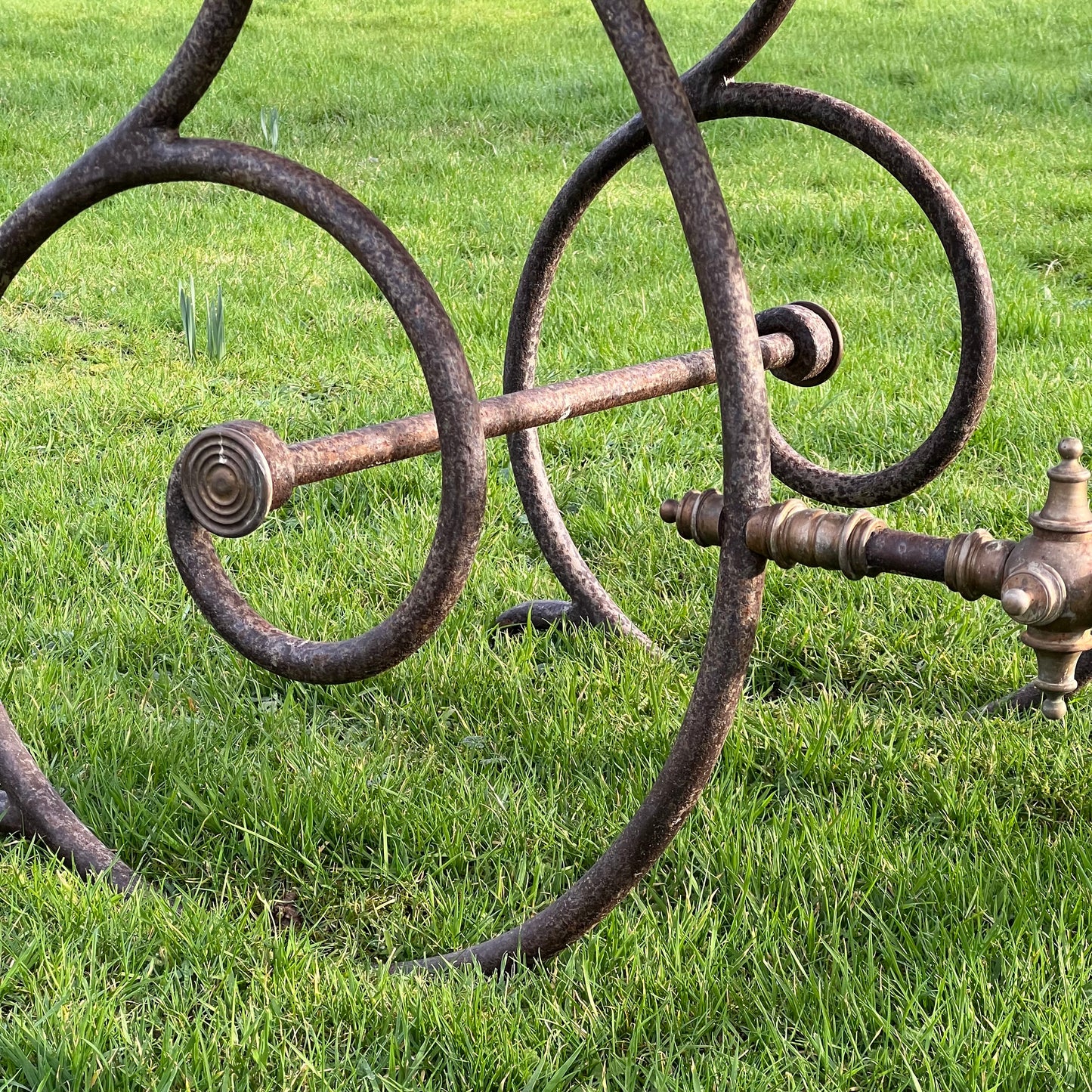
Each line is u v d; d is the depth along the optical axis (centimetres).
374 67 966
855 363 415
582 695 250
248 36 1099
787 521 158
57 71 897
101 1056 165
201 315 472
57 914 192
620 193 641
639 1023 173
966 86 825
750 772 232
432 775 231
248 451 164
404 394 402
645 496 333
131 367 429
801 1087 164
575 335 447
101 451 361
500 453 363
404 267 159
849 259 527
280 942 186
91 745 231
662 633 280
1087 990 177
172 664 268
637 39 155
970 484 331
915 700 255
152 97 175
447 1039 171
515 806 217
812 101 220
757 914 192
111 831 217
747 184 644
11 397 399
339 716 252
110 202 617
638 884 203
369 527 321
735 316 157
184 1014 174
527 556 314
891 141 216
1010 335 440
